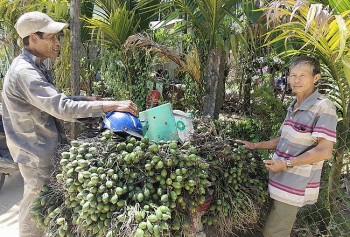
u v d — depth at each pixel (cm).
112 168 212
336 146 274
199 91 391
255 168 261
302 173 227
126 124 230
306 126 223
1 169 369
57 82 447
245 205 243
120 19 416
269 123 338
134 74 466
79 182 211
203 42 369
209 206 237
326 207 284
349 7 227
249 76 399
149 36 402
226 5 311
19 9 428
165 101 450
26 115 232
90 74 538
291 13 201
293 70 224
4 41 481
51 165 244
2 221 330
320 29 200
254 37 351
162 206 198
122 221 194
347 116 269
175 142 220
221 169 244
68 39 414
